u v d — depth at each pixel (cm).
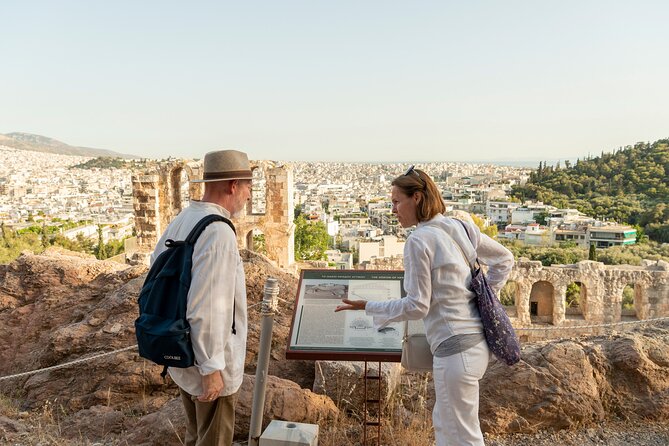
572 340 756
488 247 461
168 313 390
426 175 443
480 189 19250
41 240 9262
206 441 434
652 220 9619
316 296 554
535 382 646
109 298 955
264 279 992
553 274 3045
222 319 391
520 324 3084
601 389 669
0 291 1097
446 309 417
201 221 404
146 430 600
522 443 608
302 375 771
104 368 793
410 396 682
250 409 595
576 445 604
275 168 2873
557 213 11706
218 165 428
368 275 571
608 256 5803
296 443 487
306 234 5653
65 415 737
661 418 652
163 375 428
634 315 3200
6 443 607
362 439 593
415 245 412
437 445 428
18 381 862
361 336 511
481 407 639
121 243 9669
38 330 1007
